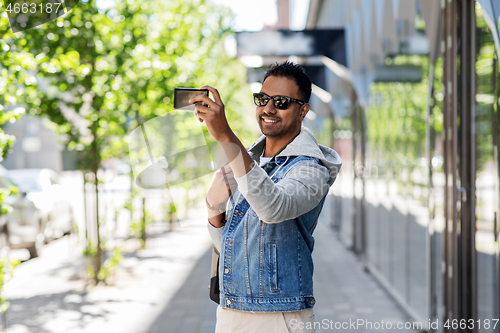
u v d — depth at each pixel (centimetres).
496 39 261
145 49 689
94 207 695
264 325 166
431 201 435
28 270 754
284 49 773
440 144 404
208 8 969
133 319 510
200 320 500
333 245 1029
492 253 300
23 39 409
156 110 723
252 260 165
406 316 528
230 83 1288
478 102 319
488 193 305
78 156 673
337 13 954
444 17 353
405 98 542
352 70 794
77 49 603
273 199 146
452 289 345
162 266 772
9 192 402
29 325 494
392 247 614
